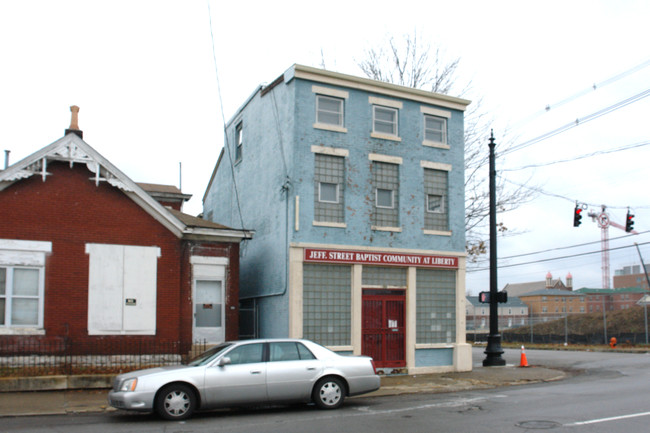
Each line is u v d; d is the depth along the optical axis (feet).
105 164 57.00
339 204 65.82
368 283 66.39
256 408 43.27
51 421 38.29
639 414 37.01
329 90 66.13
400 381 59.52
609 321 168.14
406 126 70.13
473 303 343.05
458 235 71.82
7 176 53.21
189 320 60.90
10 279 53.11
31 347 53.06
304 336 62.13
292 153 63.72
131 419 38.91
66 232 55.57
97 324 55.83
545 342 161.99
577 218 97.60
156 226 59.57
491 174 76.23
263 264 69.15
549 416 36.94
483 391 52.11
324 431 33.58
